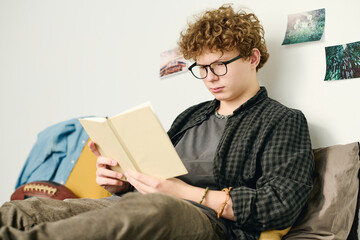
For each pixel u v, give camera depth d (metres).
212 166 1.10
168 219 0.70
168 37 1.67
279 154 1.00
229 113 1.21
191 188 0.95
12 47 2.32
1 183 2.28
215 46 1.11
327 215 1.00
